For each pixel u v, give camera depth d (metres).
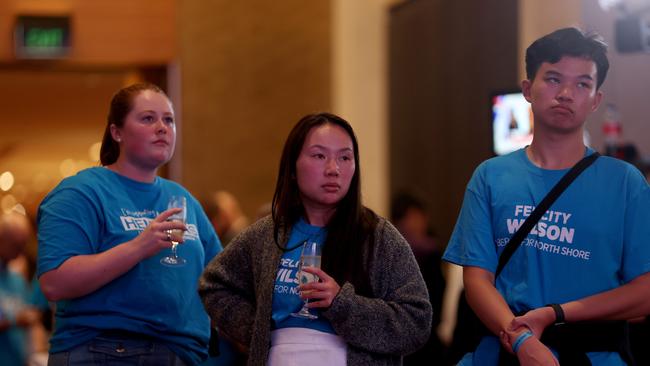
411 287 7.00
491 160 7.33
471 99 18.45
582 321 6.76
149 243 7.86
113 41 20.44
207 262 8.97
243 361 11.21
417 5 20.39
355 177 7.20
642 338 10.15
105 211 8.22
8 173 30.47
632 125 18.48
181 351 8.32
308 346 6.89
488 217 7.15
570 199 6.93
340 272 7.02
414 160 20.72
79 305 8.09
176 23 20.67
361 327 6.77
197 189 20.73
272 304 7.06
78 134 28.34
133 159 8.51
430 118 20.09
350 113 20.67
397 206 14.34
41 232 8.09
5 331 14.45
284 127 20.75
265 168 20.73
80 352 8.07
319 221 7.27
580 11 16.52
